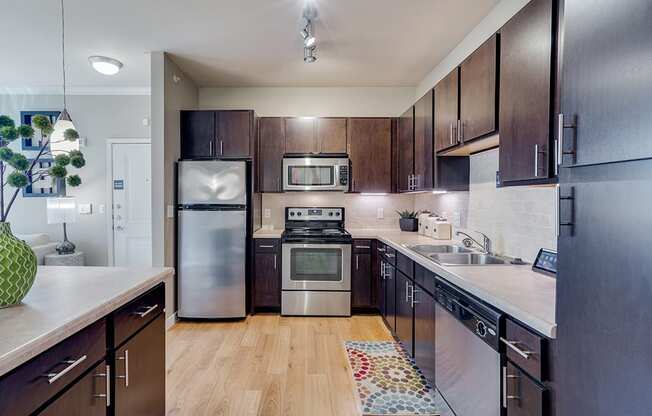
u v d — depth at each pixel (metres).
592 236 0.84
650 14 0.69
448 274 1.78
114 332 1.31
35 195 4.49
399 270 2.80
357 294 3.69
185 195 3.44
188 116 3.63
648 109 0.70
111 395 1.30
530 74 1.50
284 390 2.24
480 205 2.62
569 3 0.91
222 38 2.92
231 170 3.47
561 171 0.94
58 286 1.44
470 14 2.53
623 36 0.75
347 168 3.81
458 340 1.68
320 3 2.38
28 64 3.56
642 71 0.71
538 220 1.94
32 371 0.91
